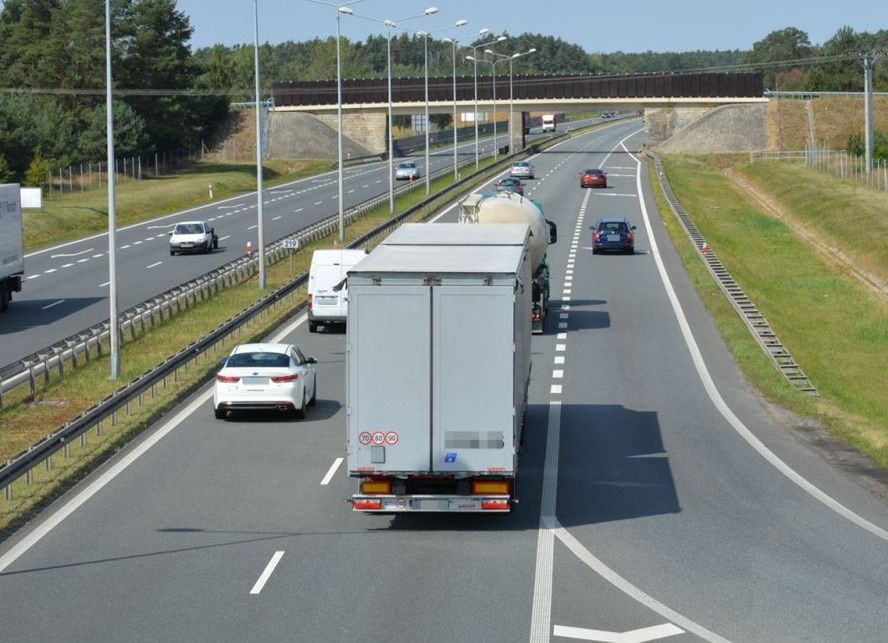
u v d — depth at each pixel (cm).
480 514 2634
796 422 3619
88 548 2370
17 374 4019
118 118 15538
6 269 6019
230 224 10550
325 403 3916
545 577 2159
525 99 19612
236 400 3556
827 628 1886
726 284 6184
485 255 2736
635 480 2933
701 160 16475
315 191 13725
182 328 5341
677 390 4056
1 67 17412
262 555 2312
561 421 3600
